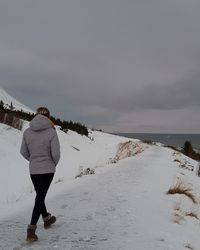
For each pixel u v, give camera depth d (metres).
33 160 3.07
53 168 3.08
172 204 4.75
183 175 8.77
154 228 3.42
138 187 5.79
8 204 5.47
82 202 4.56
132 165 9.55
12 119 16.81
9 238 3.07
